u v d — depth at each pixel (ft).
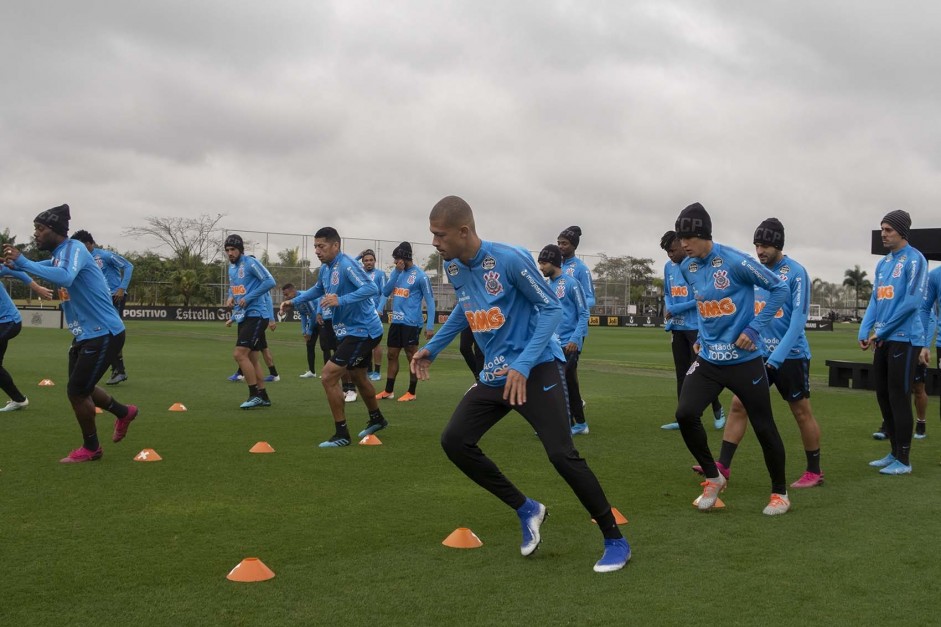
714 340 17.72
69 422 28.48
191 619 11.35
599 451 25.02
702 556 14.60
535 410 14.12
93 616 11.44
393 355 37.76
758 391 17.51
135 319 138.51
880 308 23.38
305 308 46.29
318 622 11.30
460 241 13.89
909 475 21.99
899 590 12.84
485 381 14.47
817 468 20.59
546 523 16.69
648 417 32.37
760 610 11.94
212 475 20.75
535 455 24.00
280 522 16.46
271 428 28.32
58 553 14.29
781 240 20.04
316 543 15.07
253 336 33.30
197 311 143.23
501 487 14.47
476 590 12.69
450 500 18.39
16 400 31.30
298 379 45.70
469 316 14.48
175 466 21.79
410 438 26.73
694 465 22.90
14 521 16.29
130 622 11.23
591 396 39.68
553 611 11.82
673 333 30.45
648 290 241.96
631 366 58.75
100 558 14.03
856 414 33.88
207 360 57.11
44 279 20.01
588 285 29.27
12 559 13.94
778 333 21.01
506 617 11.57
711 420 32.83
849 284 342.03
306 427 28.71
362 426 29.22
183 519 16.60
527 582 13.09
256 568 13.12
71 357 22.43
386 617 11.51
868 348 24.18
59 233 21.70
